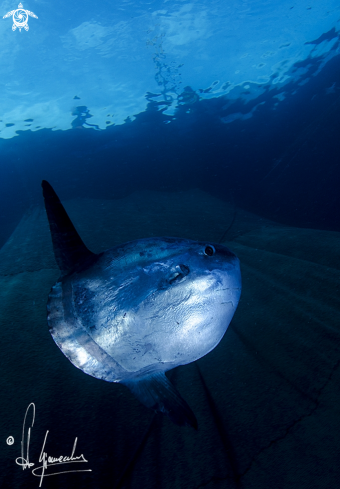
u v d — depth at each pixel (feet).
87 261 3.65
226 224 20.43
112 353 3.39
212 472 5.89
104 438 6.28
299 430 6.51
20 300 9.79
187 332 3.33
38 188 35.32
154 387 3.59
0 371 6.99
